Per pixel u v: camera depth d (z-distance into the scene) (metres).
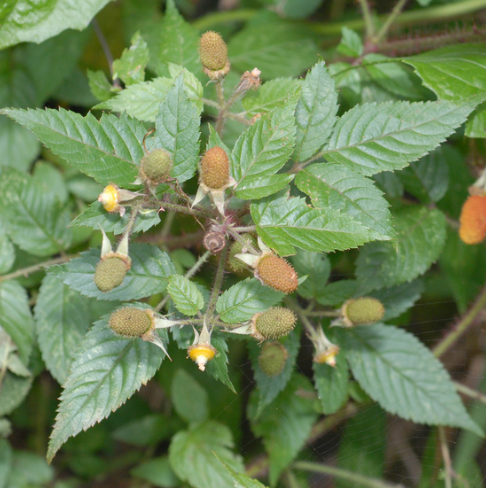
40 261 0.65
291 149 0.54
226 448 0.67
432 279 0.68
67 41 0.69
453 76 0.57
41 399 0.74
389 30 0.70
